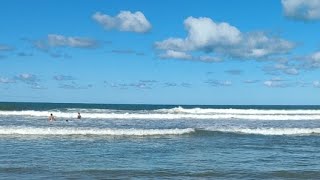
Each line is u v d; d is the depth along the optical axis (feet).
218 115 166.81
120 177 46.37
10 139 80.69
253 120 150.71
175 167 53.78
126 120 137.49
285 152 70.95
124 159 59.88
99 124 118.21
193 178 46.60
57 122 123.34
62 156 61.41
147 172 49.78
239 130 104.01
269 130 105.60
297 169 53.62
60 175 46.73
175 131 97.19
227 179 46.34
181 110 208.03
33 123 117.60
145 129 98.68
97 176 46.60
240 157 64.03
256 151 71.56
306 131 107.04
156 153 66.59
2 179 43.83
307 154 68.80
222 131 101.81
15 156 60.49
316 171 52.03
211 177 47.37
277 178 47.19
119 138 86.84
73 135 89.04
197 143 81.51
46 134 88.99
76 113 159.02
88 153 65.05
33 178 44.70
